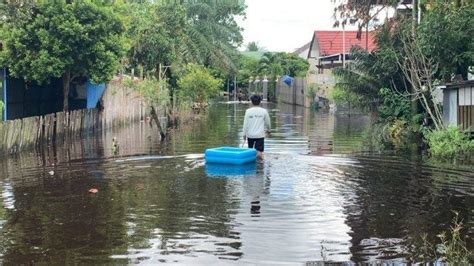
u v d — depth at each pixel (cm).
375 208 858
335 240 696
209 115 3169
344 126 2417
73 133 1952
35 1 1741
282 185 1036
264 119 1383
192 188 1012
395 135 1925
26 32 1741
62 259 629
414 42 1762
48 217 809
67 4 1783
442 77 1792
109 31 1870
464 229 743
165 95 2456
